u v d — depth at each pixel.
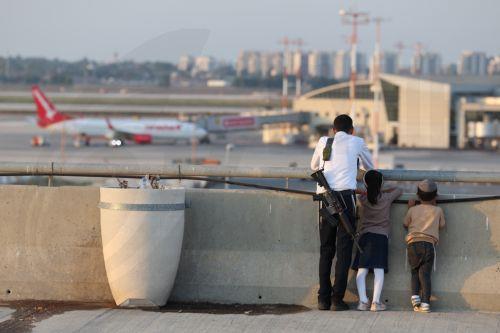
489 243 28.89
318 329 26.25
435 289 29.00
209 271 29.88
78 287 29.91
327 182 28.03
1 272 30.17
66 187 30.02
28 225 30.11
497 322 27.12
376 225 28.66
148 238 27.86
